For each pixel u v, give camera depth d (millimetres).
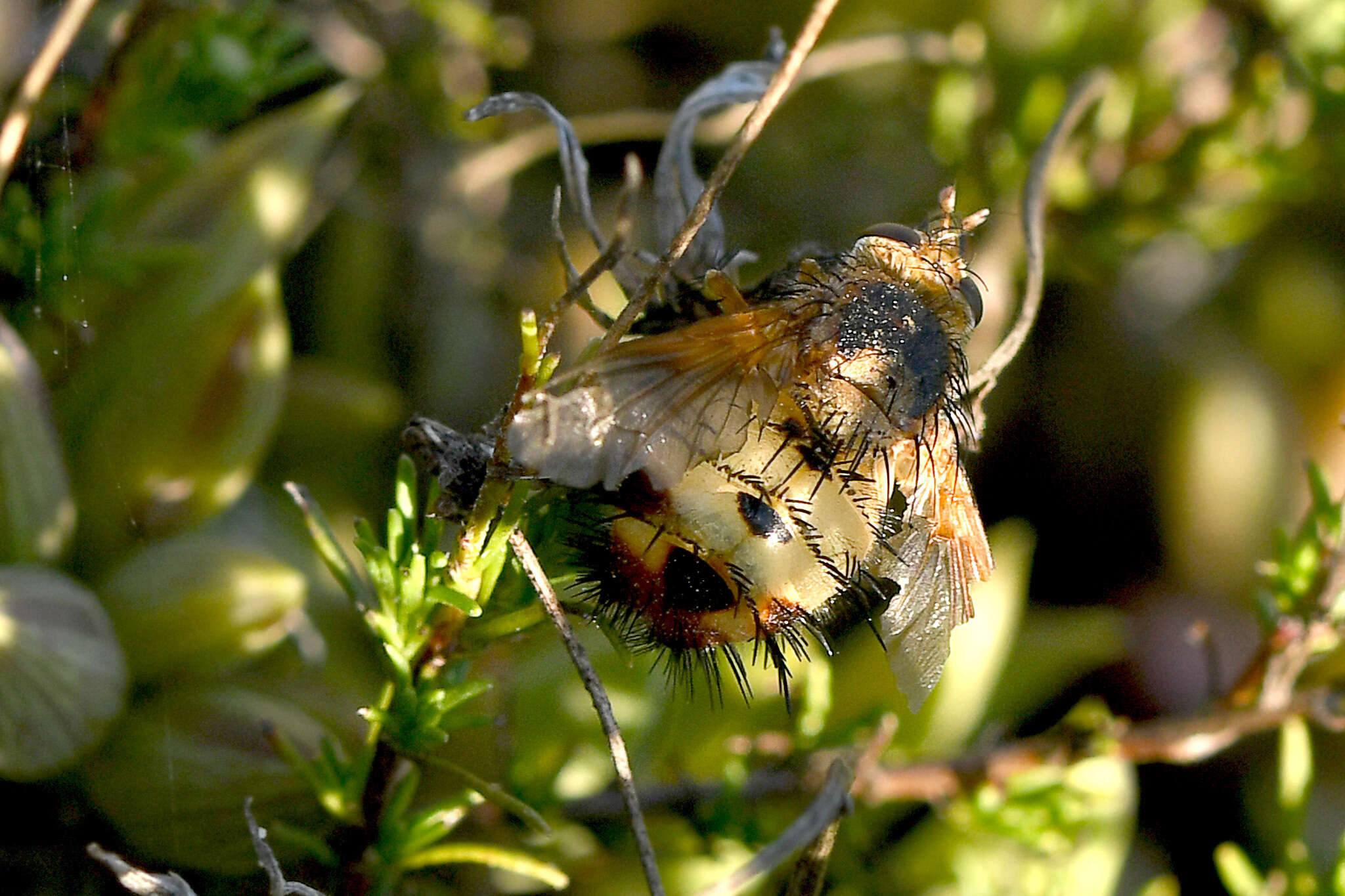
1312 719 140
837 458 129
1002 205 156
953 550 135
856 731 140
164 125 141
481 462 124
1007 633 146
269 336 139
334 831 132
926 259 131
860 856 144
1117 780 144
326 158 156
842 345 129
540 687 139
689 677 129
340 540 149
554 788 139
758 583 128
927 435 131
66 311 137
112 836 135
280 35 144
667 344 128
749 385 129
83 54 143
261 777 134
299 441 151
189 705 135
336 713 137
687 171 133
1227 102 156
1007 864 146
